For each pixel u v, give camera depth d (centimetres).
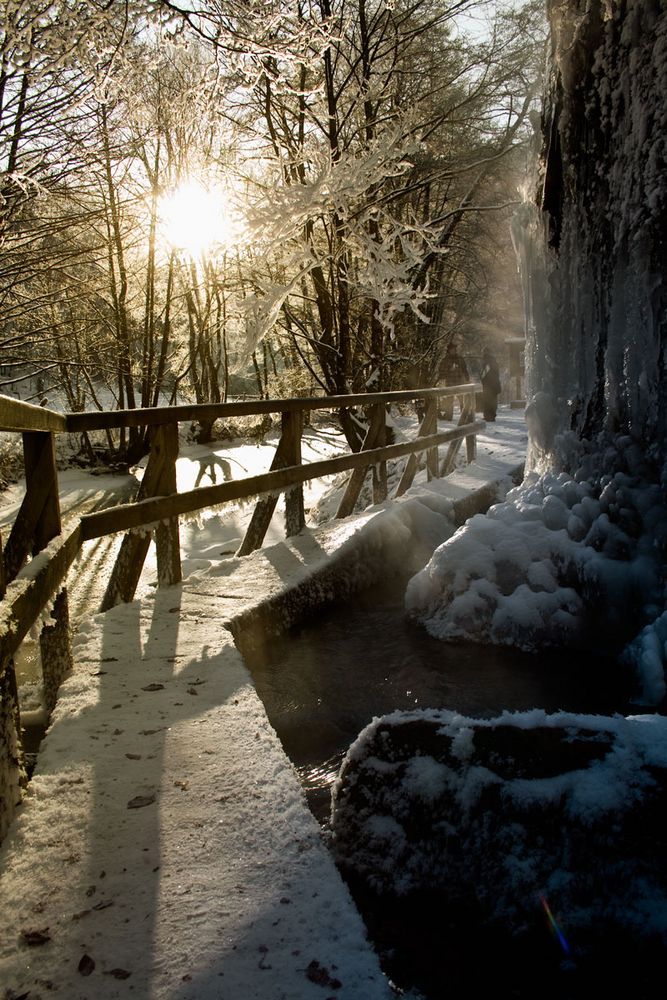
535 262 538
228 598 436
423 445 832
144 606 421
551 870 200
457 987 186
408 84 1462
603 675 386
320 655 425
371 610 501
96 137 815
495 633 430
